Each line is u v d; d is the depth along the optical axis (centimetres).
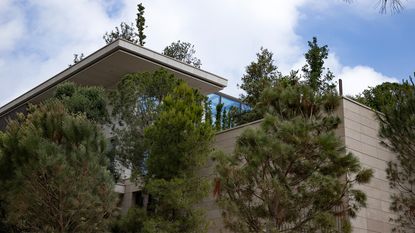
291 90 1379
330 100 1367
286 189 1232
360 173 1273
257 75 3102
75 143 1485
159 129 1719
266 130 1298
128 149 1998
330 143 1232
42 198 1409
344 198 1277
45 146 1403
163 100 1880
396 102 1468
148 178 1728
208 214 1845
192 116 1753
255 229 1273
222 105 2731
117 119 2270
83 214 1430
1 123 3228
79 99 2262
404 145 1441
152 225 1544
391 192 1662
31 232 1489
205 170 1881
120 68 2639
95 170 1447
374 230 1564
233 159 1312
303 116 1358
